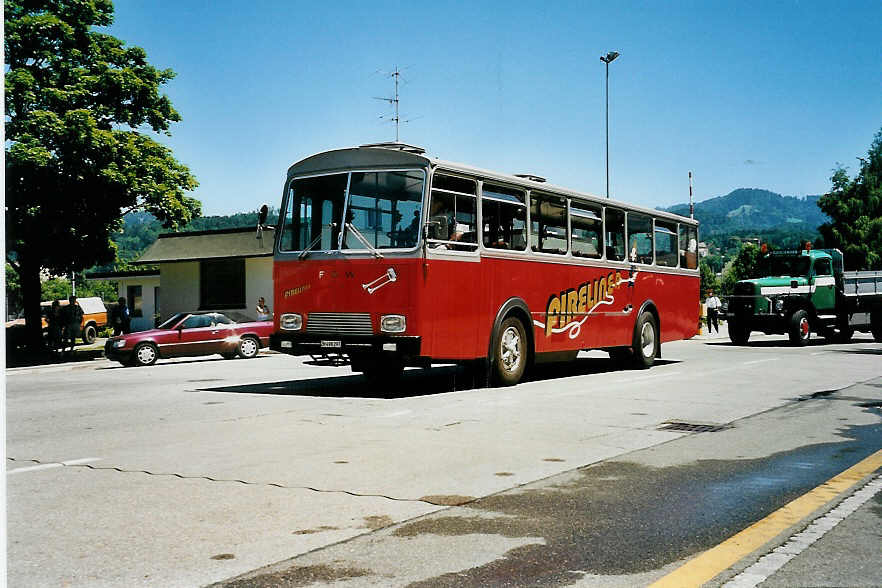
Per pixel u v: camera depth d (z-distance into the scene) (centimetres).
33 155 2136
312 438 812
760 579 402
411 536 475
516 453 732
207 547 454
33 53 2359
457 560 431
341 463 685
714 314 3528
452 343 1198
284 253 1253
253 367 1958
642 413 998
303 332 1230
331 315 1204
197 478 629
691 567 419
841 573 411
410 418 951
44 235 2422
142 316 4394
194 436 834
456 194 1211
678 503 553
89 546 455
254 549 450
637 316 1684
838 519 513
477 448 757
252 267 3581
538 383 1375
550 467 671
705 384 1349
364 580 399
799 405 1082
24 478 633
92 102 2439
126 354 2162
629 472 653
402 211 1167
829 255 2634
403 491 586
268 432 852
